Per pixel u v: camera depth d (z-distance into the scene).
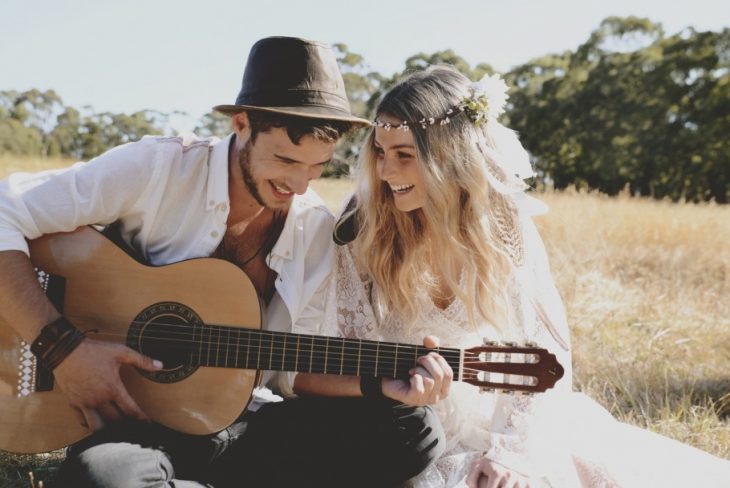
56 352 2.47
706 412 3.89
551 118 48.19
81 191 2.62
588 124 46.88
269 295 2.95
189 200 2.78
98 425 2.54
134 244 2.80
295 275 2.90
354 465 2.65
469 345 2.95
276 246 2.85
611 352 5.03
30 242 2.64
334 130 2.61
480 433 2.89
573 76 49.56
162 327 2.66
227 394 2.67
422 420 2.63
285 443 2.65
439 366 2.57
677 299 6.91
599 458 2.86
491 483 2.59
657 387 4.36
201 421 2.65
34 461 3.10
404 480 2.66
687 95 44.62
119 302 2.67
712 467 2.89
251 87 2.66
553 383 2.62
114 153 2.69
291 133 2.55
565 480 2.71
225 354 2.66
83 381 2.49
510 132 2.85
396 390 2.62
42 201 2.58
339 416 2.68
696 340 5.37
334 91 2.68
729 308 6.79
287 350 2.66
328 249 2.99
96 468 2.23
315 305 2.98
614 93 46.31
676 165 44.34
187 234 2.79
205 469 2.67
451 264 2.82
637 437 3.05
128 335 2.67
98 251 2.67
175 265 2.70
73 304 2.65
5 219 2.53
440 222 2.73
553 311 2.87
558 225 9.80
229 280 2.70
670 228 10.59
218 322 2.69
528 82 51.66
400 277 2.88
